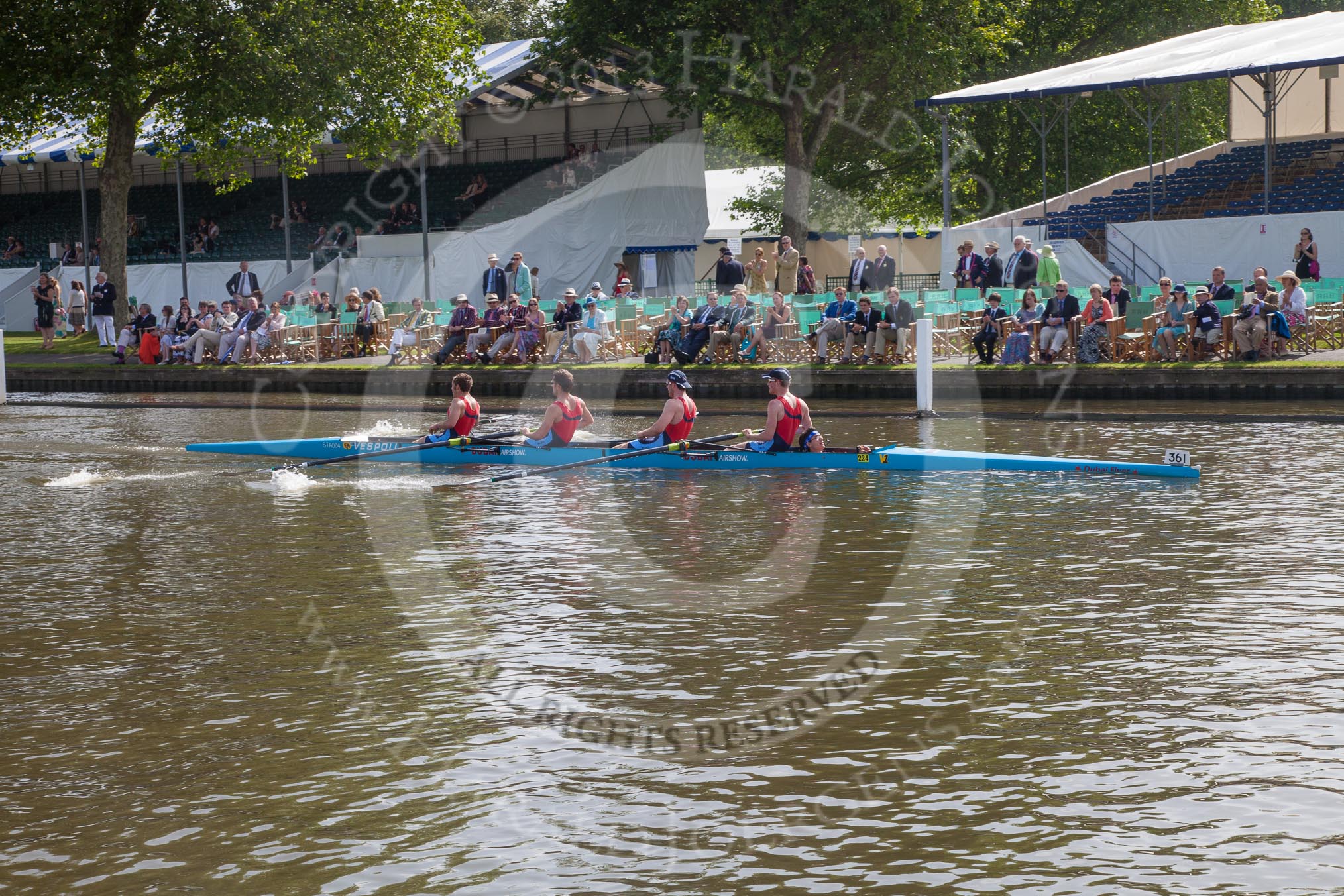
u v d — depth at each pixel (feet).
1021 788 20.94
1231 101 137.08
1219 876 18.03
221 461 59.82
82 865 18.97
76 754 23.06
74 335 132.46
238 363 101.91
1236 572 33.91
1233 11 165.99
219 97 109.60
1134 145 163.53
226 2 109.81
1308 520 39.88
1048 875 18.19
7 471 57.72
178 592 34.55
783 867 18.58
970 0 111.86
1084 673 26.37
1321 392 70.49
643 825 19.95
